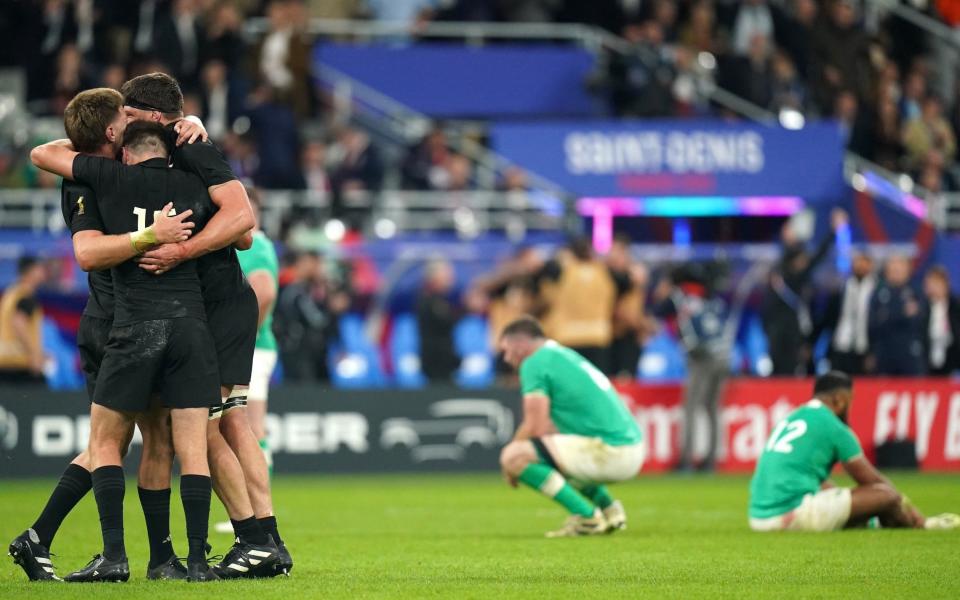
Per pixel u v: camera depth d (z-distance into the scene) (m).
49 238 70.62
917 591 24.14
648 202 77.38
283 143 77.06
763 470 37.81
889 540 34.47
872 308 70.31
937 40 94.25
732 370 73.94
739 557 30.56
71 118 25.16
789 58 89.81
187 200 24.81
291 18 82.62
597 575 26.77
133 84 25.48
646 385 68.69
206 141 25.30
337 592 23.41
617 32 91.25
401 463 67.25
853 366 70.88
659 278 74.75
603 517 37.97
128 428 24.92
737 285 75.19
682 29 89.56
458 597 22.94
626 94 85.31
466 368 72.88
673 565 28.80
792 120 85.38
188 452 24.55
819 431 37.25
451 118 87.12
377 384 71.38
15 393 63.34
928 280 71.56
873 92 87.38
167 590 23.16
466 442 68.00
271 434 65.88
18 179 72.88
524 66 88.00
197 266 25.23
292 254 67.31
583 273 67.06
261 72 81.88
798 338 70.12
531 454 37.38
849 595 23.56
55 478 63.69
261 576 25.55
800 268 70.19
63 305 68.81
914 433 69.69
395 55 87.00
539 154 76.50
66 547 33.12
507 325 38.69
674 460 69.06
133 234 24.06
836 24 89.44
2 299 64.44
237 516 25.48
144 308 24.38
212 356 24.84
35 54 79.56
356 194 77.12
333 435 66.62
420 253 73.06
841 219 70.44
